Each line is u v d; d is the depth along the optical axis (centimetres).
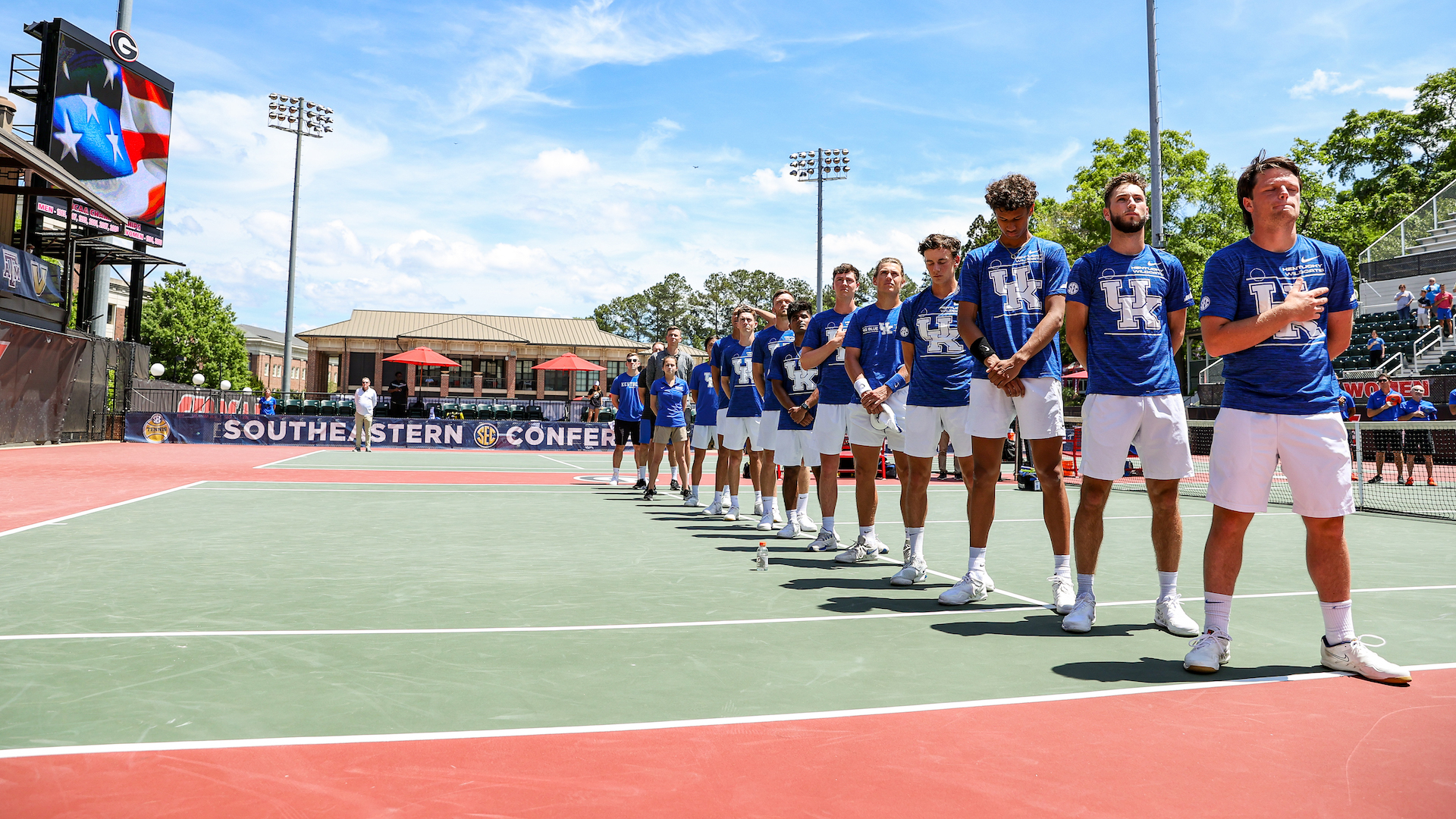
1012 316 436
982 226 4784
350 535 661
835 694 270
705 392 930
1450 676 302
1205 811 186
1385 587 493
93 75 2178
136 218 2312
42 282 1789
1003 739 231
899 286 560
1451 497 1198
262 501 902
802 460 705
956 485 1411
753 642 341
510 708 252
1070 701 268
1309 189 3853
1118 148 3612
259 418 2412
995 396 435
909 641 347
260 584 451
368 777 198
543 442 2605
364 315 6116
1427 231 2733
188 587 438
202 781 195
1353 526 858
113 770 201
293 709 247
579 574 503
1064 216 3634
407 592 439
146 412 2283
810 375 691
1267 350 321
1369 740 233
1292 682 293
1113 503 1108
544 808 183
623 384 1228
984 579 438
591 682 280
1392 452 1424
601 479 1393
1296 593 472
